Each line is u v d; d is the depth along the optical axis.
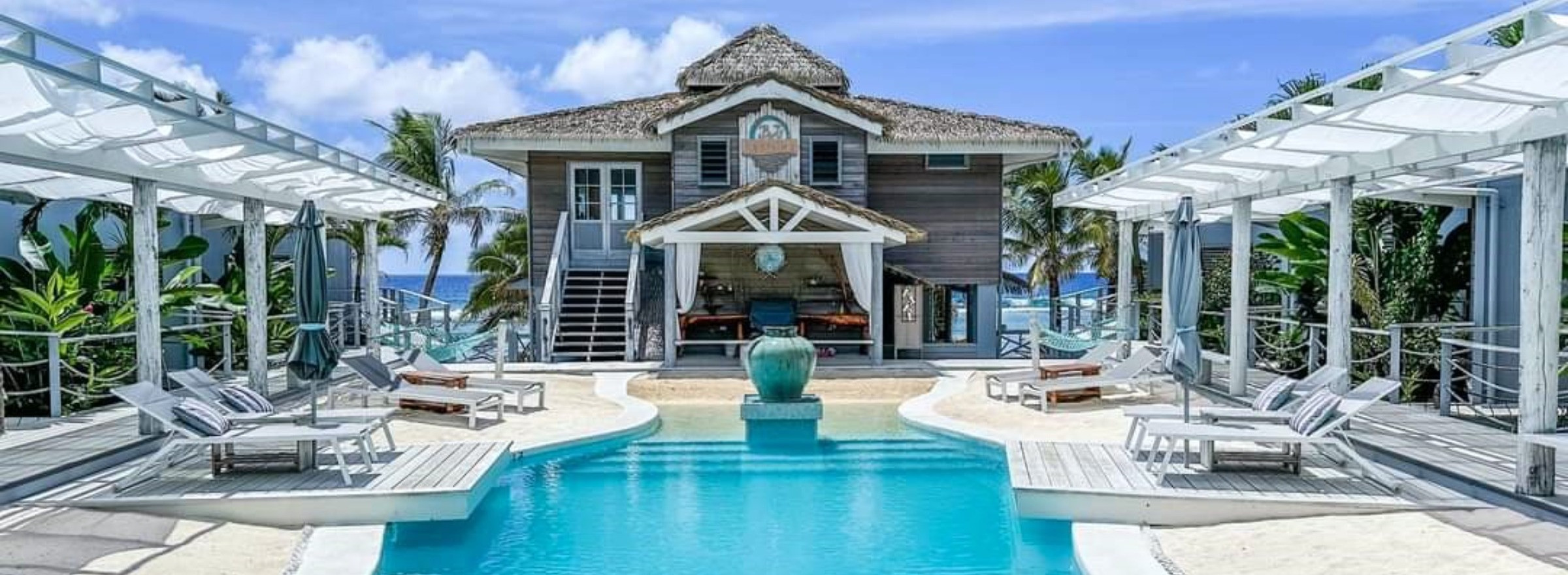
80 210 17.83
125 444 9.86
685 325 19.92
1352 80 7.45
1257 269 21.12
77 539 7.03
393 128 38.28
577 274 21.66
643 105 23.97
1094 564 6.86
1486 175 11.62
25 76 6.96
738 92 20.78
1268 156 10.41
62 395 12.88
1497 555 6.34
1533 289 7.35
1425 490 8.05
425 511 8.14
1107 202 16.59
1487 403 12.70
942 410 13.40
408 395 11.98
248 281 13.22
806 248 22.45
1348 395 8.77
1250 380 15.07
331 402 12.16
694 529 8.41
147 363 10.32
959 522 8.60
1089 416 12.59
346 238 25.75
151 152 9.88
